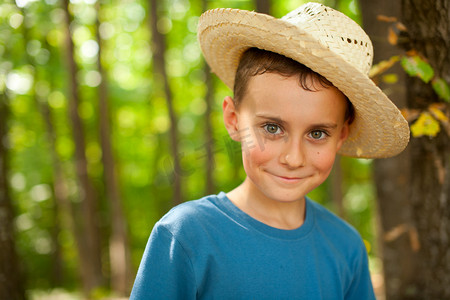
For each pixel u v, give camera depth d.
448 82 1.60
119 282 6.77
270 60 1.00
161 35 5.51
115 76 8.98
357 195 9.94
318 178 1.05
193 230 1.06
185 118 9.17
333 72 0.92
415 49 1.64
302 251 1.13
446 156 1.70
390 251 2.72
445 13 1.56
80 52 7.15
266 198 1.15
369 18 2.35
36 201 9.72
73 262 10.38
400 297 2.38
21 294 3.24
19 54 6.13
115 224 6.79
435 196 1.77
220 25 1.08
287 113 0.97
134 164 10.36
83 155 6.75
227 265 1.05
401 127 1.08
